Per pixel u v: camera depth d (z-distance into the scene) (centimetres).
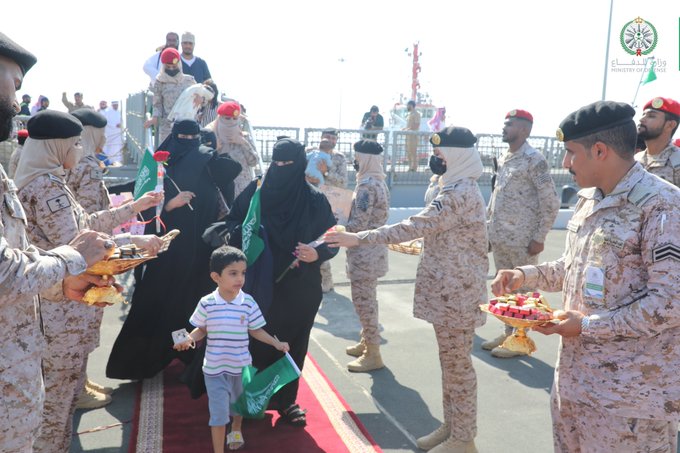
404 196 1561
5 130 199
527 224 638
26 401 215
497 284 291
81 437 428
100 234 226
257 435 433
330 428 446
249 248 428
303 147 446
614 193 243
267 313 431
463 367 394
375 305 575
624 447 241
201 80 1081
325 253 429
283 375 402
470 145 385
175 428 438
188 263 504
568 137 252
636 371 237
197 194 518
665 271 223
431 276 394
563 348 264
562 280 296
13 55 196
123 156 1322
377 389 531
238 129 692
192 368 445
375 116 1702
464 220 380
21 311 216
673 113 491
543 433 453
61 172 332
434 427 458
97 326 413
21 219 214
